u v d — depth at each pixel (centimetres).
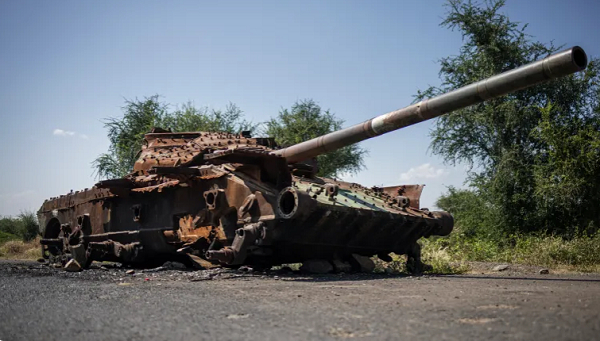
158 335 489
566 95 2544
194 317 582
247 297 757
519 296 750
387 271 1395
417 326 516
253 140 1611
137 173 1633
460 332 484
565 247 1728
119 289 873
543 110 2288
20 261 2122
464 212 2767
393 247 1439
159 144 1656
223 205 1290
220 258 1162
